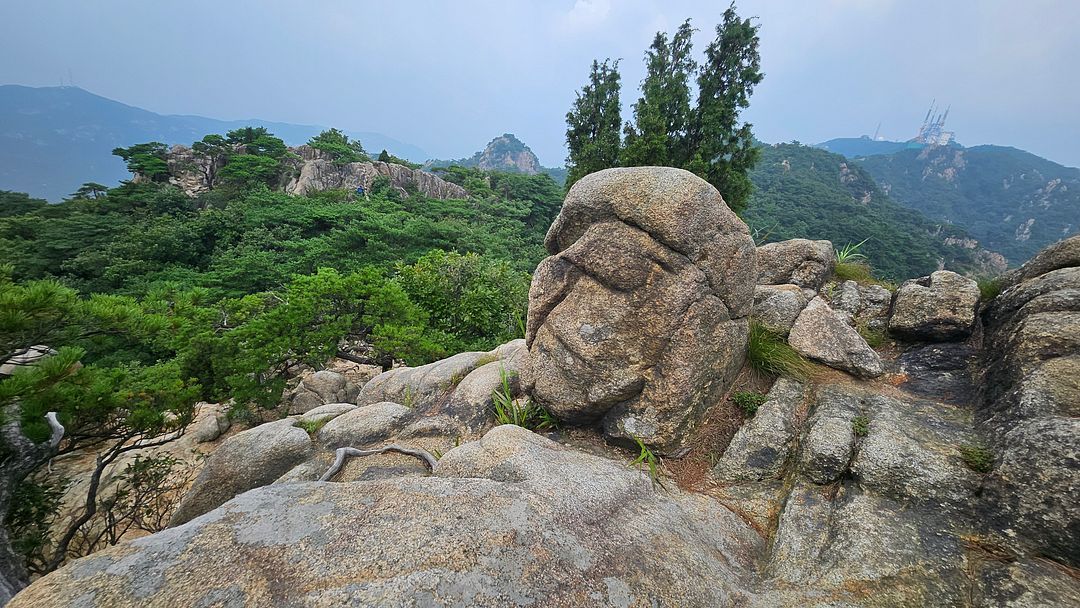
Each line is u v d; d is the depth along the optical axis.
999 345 4.76
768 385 5.68
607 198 5.15
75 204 46.84
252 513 3.25
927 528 3.40
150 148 60.56
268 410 11.83
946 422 4.36
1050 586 2.81
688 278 4.84
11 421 5.41
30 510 6.08
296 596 2.60
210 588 2.63
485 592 2.72
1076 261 5.02
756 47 18.89
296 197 46.75
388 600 2.59
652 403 4.93
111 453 7.69
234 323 13.54
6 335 6.27
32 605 2.50
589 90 22.52
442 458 4.68
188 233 34.94
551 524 3.33
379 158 76.19
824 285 7.43
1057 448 3.25
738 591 3.22
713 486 4.59
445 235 38.97
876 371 5.41
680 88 19.33
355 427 6.36
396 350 12.13
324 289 12.79
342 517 3.23
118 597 2.56
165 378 8.45
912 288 6.00
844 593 3.07
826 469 4.17
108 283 30.16
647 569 3.15
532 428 5.72
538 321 5.85
